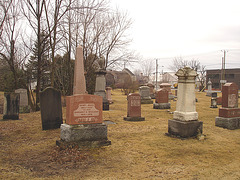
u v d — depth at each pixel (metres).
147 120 12.16
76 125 6.46
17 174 4.58
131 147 6.68
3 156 5.82
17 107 12.23
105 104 16.86
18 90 15.15
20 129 9.43
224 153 6.18
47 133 8.65
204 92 44.75
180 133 7.77
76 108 6.47
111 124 10.71
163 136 8.16
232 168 5.07
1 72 18.28
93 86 23.98
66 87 20.31
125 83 39.00
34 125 10.40
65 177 4.47
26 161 5.44
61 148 6.20
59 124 9.70
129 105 12.00
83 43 18.19
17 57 16.23
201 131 7.95
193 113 7.90
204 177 4.55
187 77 7.80
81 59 7.65
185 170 4.92
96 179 4.39
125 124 10.74
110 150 6.32
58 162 5.33
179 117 7.93
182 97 7.93
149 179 4.42
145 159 5.64
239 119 9.83
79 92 7.46
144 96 22.28
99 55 20.27
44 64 17.33
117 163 5.33
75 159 5.49
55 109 9.61
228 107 9.72
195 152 6.24
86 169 4.93
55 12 14.32
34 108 16.78
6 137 8.02
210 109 17.62
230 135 8.43
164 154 6.04
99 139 6.72
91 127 6.58
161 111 16.34
